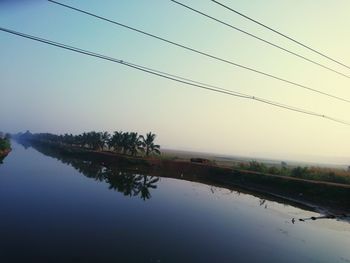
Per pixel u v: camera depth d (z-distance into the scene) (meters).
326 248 19.58
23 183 37.19
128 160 68.38
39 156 86.69
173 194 37.75
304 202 35.62
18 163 61.41
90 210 25.66
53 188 35.50
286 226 24.66
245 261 16.41
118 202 30.12
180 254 16.78
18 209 24.08
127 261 15.31
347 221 27.81
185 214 26.69
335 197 34.44
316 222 26.61
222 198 36.88
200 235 20.61
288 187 40.69
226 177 53.03
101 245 17.38
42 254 15.48
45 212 23.83
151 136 77.94
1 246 16.08
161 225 22.52
